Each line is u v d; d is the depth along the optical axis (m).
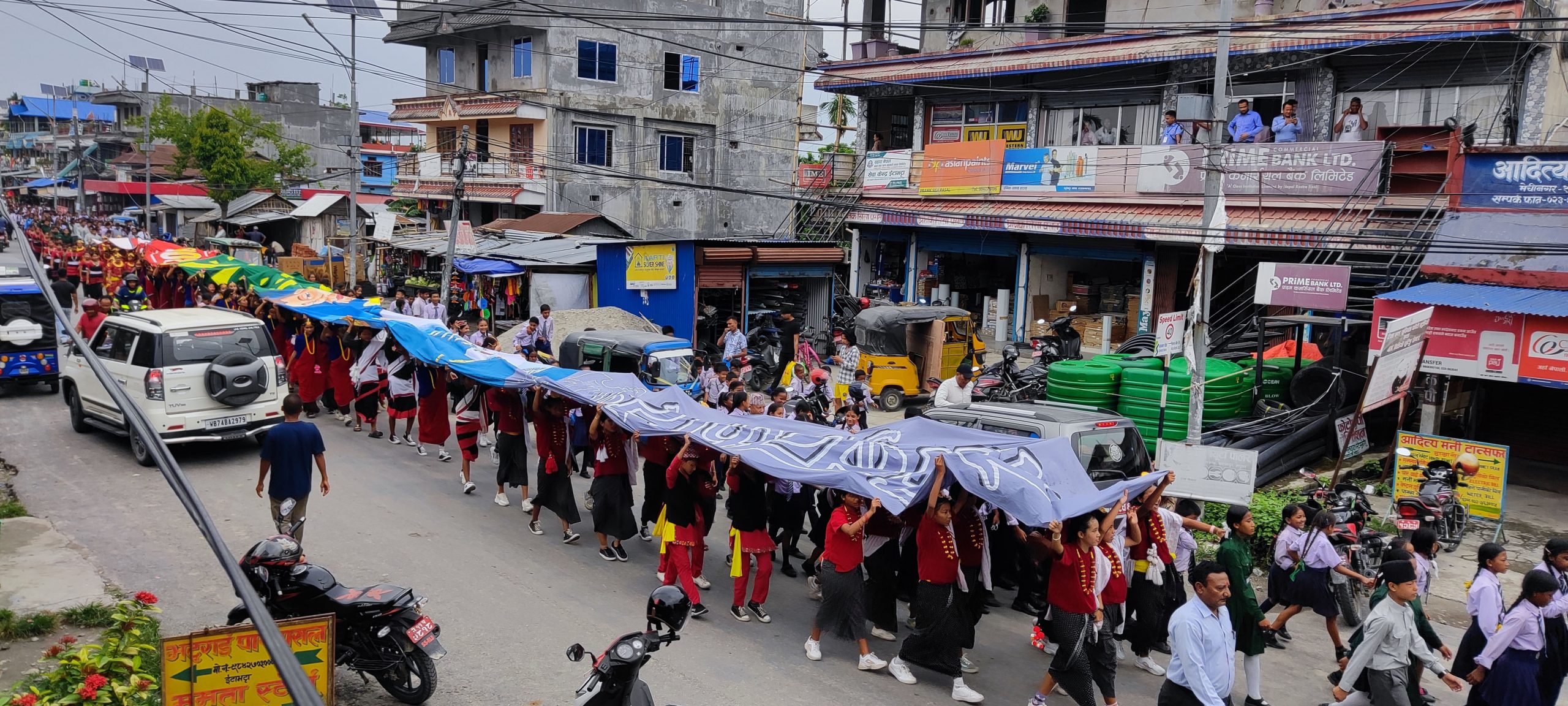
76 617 9.42
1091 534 7.85
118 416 15.35
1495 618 7.82
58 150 85.38
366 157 68.94
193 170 64.19
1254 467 11.23
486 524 12.97
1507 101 19.48
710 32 44.91
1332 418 16.70
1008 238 27.62
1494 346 14.75
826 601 9.16
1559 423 17.50
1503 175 16.62
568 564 11.65
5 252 49.19
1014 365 20.61
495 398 13.52
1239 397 17.28
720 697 8.44
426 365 15.50
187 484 3.81
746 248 24.50
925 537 8.65
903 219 29.22
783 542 11.83
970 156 27.86
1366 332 19.89
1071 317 22.53
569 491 12.35
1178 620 6.88
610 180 42.81
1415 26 20.62
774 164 47.50
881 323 20.75
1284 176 21.39
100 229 56.34
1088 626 7.93
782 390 13.45
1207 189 13.91
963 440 9.45
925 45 32.81
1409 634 7.55
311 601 7.85
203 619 9.53
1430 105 21.61
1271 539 12.40
